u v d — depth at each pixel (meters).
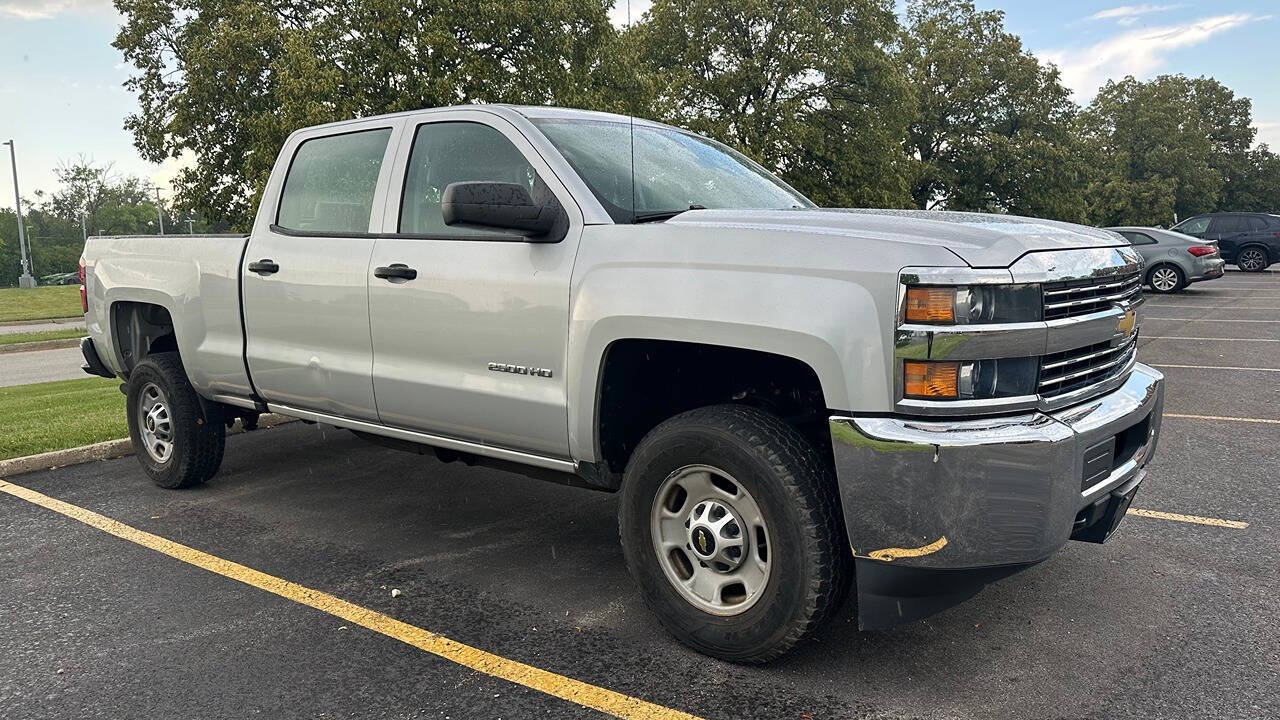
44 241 100.00
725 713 2.78
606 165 3.60
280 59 22.16
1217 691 2.85
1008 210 44.44
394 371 3.92
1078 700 2.81
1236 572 3.86
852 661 3.11
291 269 4.34
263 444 6.59
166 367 5.23
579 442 3.35
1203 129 73.12
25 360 17.98
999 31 43.31
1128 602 3.56
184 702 2.91
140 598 3.78
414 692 2.95
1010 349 2.67
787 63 29.88
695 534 3.12
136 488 5.52
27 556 4.32
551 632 3.40
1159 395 3.49
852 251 2.75
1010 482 2.62
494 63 22.20
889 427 2.63
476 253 3.62
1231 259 27.86
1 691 3.00
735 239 2.96
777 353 2.78
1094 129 62.91
